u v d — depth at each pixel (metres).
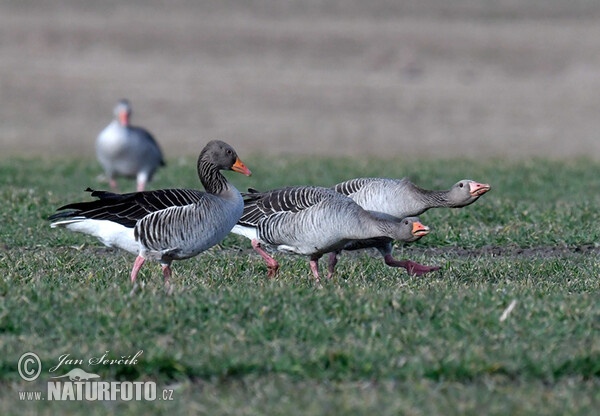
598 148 40.78
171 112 48.69
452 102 52.09
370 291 10.87
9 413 7.72
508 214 18.25
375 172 26.38
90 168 28.36
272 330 9.43
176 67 60.38
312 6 81.38
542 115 48.94
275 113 49.09
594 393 8.21
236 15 76.75
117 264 13.34
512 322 9.62
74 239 15.67
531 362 8.61
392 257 13.88
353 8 80.62
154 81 55.94
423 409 7.76
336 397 8.02
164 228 11.46
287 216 12.75
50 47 63.88
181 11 77.94
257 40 68.38
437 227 16.94
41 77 55.16
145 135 24.17
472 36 70.25
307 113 49.28
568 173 26.12
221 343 9.05
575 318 9.79
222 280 12.00
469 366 8.52
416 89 55.53
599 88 56.06
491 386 8.25
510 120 47.72
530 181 24.52
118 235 11.57
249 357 8.73
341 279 12.45
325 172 26.55
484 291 10.79
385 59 64.19
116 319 9.53
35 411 7.78
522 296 10.59
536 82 58.06
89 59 61.41
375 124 46.72
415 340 9.16
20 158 30.64
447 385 8.30
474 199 13.61
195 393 8.27
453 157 35.84
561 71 61.06
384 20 76.31
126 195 11.55
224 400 7.96
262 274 13.13
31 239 15.63
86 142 41.91
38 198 18.84
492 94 54.44
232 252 15.41
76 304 9.97
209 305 9.98
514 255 15.52
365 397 7.98
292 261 14.37
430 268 13.23
